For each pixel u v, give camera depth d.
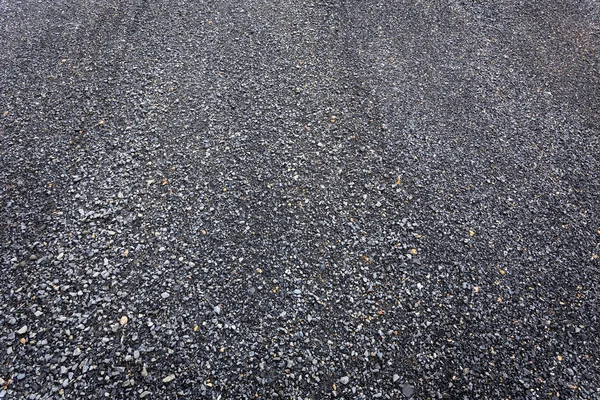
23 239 2.37
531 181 2.84
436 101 3.26
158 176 2.69
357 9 3.96
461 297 2.32
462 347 2.15
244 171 2.75
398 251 2.47
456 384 2.04
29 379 1.93
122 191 2.60
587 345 2.18
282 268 2.36
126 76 3.22
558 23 3.97
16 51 3.32
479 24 3.91
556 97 3.34
